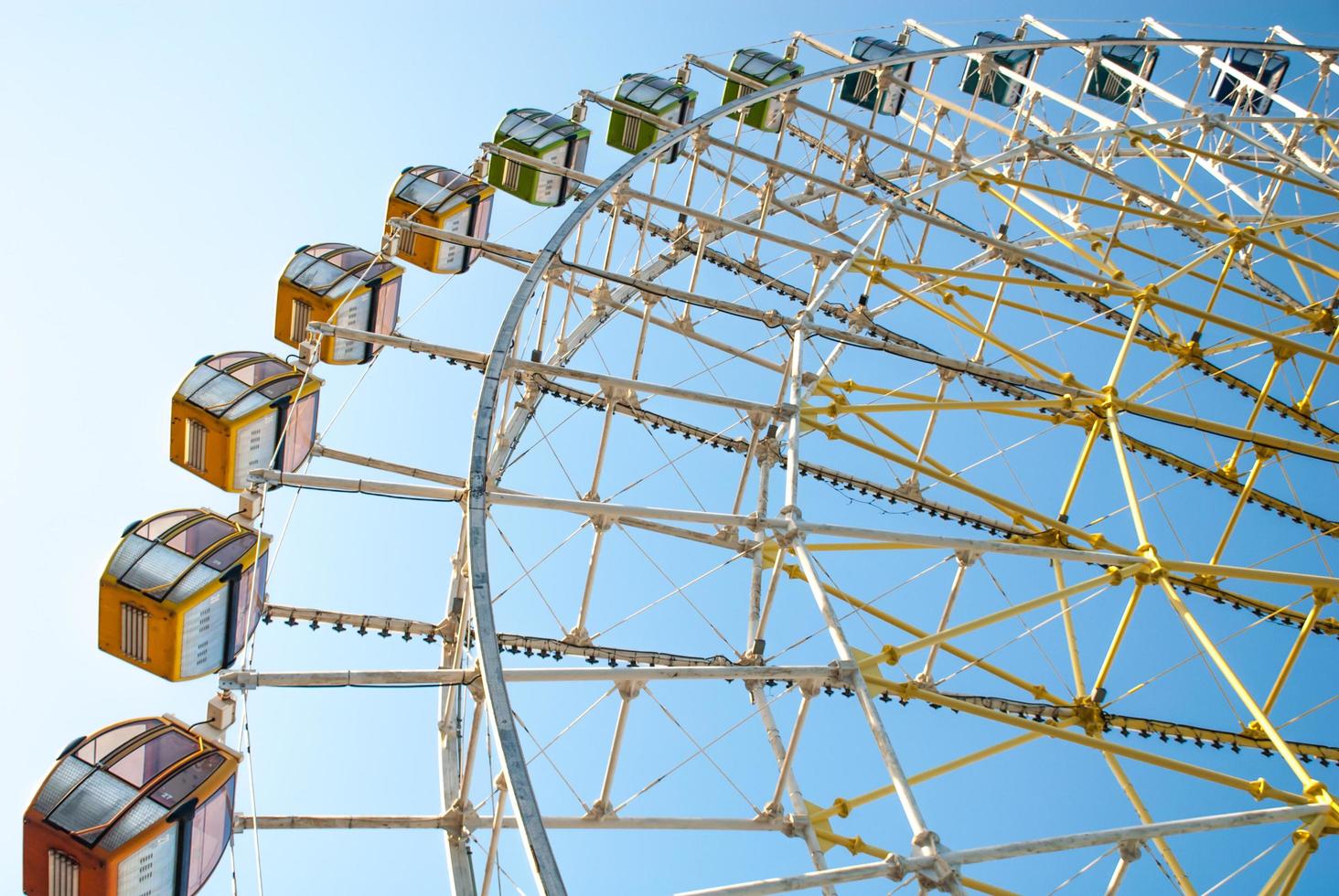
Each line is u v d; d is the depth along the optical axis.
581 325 25.78
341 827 14.82
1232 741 19.81
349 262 25.73
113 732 14.62
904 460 21.98
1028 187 27.97
